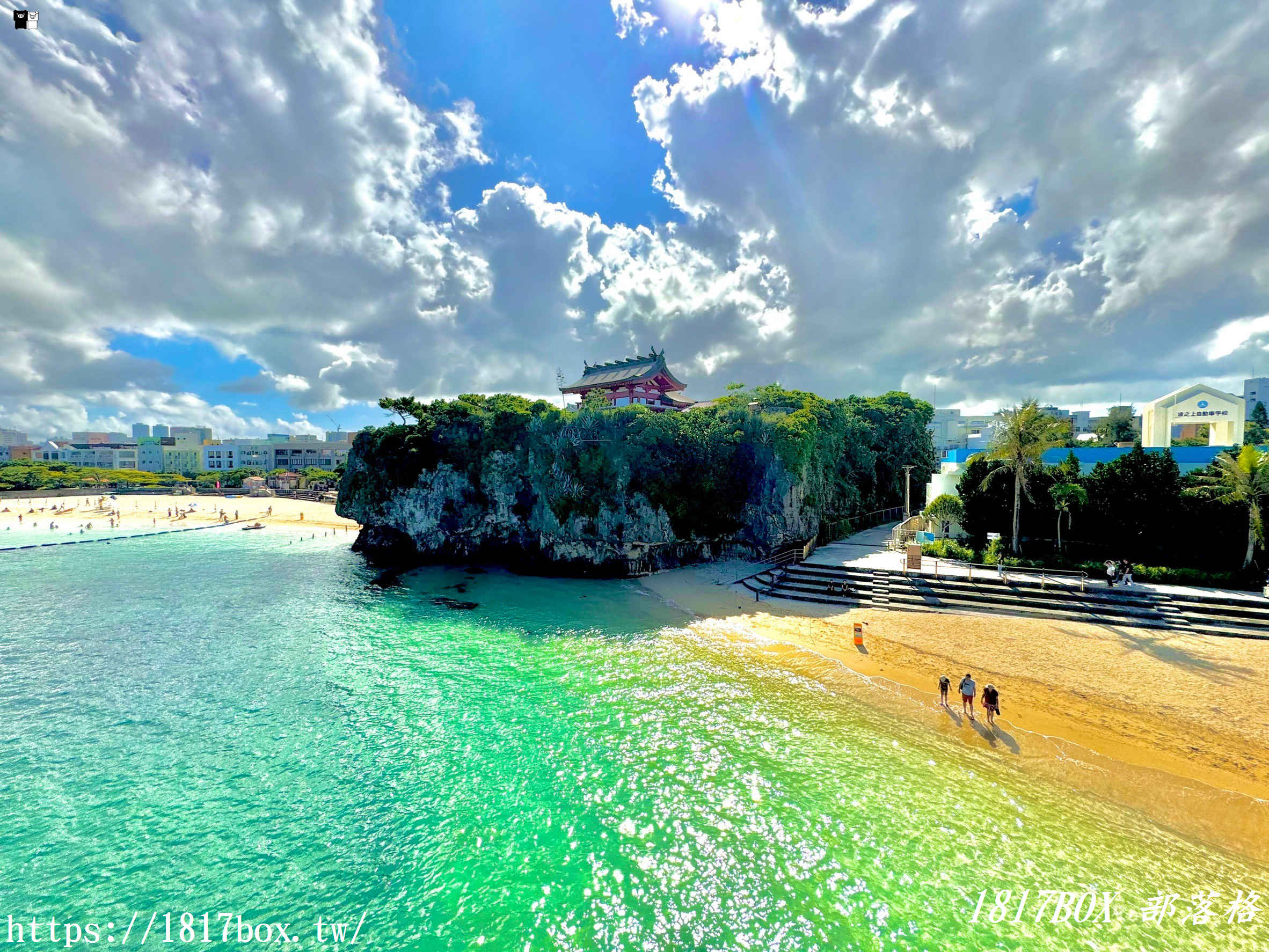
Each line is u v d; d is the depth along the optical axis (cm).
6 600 4275
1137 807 1612
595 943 1208
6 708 2348
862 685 2444
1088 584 3359
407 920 1288
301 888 1388
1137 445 3762
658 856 1455
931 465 8231
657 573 4828
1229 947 1160
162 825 1616
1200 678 2334
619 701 2344
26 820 1636
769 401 6469
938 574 3681
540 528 5197
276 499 12650
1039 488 3994
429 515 5800
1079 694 2261
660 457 4994
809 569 4138
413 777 1830
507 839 1535
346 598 4228
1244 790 1670
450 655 2928
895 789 1706
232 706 2358
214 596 4353
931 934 1202
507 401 6047
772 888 1341
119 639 3272
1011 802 1642
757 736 2039
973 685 2158
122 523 9438
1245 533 3331
